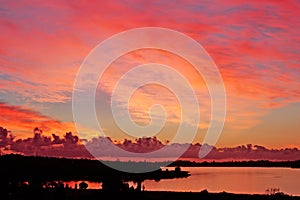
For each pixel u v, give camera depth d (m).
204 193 92.38
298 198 89.62
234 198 84.88
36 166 134.75
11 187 76.81
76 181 119.69
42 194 73.00
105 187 81.00
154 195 82.88
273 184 141.62
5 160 125.88
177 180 168.00
